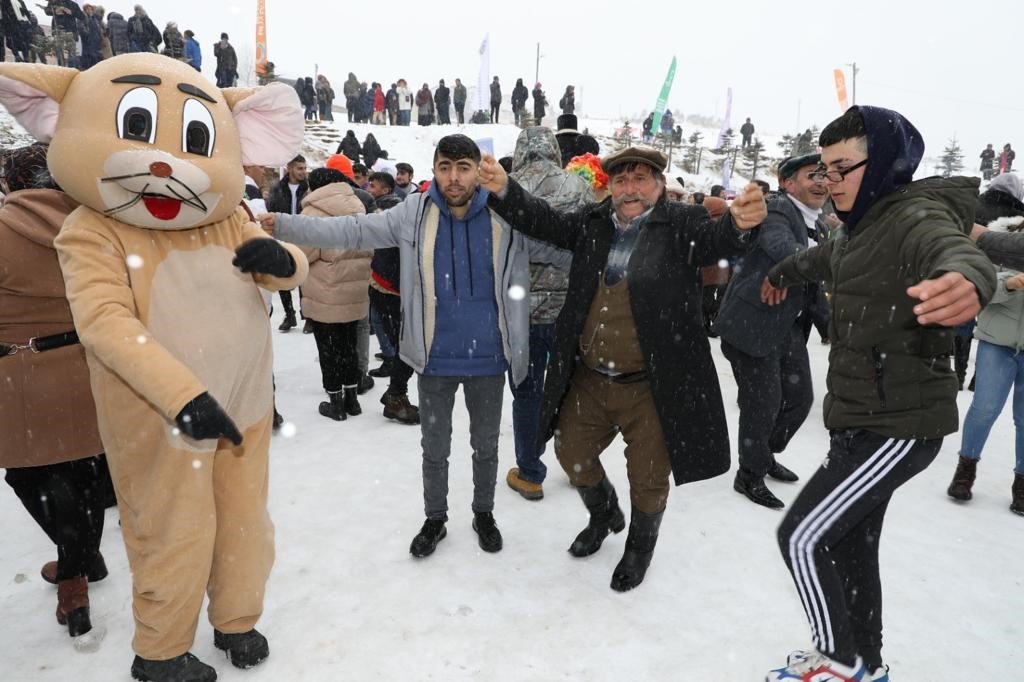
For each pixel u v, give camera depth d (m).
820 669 1.94
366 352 5.13
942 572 2.82
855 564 2.02
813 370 6.56
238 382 1.93
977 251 1.46
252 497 2.04
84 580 2.26
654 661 2.19
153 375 1.63
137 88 1.75
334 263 4.15
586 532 2.84
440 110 24.55
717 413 2.45
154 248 1.83
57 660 2.12
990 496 3.69
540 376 3.22
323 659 2.15
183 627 1.95
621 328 2.42
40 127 1.84
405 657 2.17
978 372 3.51
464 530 3.03
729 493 3.54
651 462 2.52
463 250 2.59
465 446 4.11
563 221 2.59
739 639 2.31
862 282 1.76
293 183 6.61
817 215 3.48
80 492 2.27
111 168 1.68
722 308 3.38
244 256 1.83
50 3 14.97
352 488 3.43
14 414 2.09
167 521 1.85
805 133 25.66
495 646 2.23
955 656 2.27
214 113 1.88
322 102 23.36
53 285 2.07
